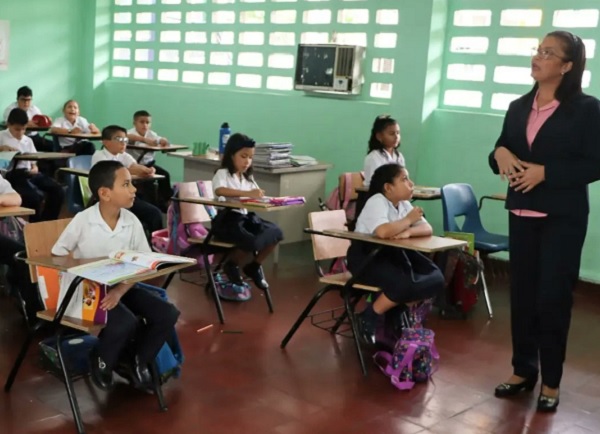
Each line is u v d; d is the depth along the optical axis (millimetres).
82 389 3230
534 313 3346
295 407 3186
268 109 7266
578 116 3010
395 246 3363
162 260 2816
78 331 3242
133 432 2867
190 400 3189
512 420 3191
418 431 3027
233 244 4367
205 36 7934
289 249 6125
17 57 8516
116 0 8891
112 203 3043
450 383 3562
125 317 2918
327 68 6602
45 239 3107
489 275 5809
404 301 3559
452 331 4371
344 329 4230
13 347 3650
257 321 4301
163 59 8430
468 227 5109
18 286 3801
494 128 5809
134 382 3098
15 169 5984
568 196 3082
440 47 6117
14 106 7992
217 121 7789
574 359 4027
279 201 4262
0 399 3076
